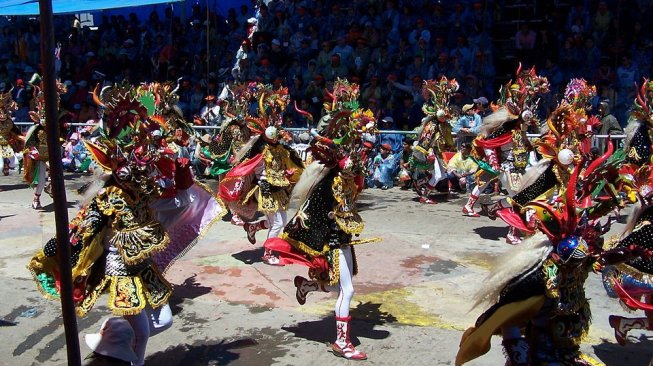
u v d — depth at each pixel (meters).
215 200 5.16
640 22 14.31
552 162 5.93
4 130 10.63
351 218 4.95
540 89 8.11
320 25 16.56
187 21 19.70
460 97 12.80
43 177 10.29
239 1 19.75
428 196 11.09
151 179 4.25
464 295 6.36
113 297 4.16
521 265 3.57
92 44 19.52
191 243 5.14
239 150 7.63
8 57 20.34
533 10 15.58
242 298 6.28
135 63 18.64
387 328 5.54
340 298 5.00
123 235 4.18
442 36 15.20
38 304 6.15
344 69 15.12
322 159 4.88
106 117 4.21
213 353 5.07
